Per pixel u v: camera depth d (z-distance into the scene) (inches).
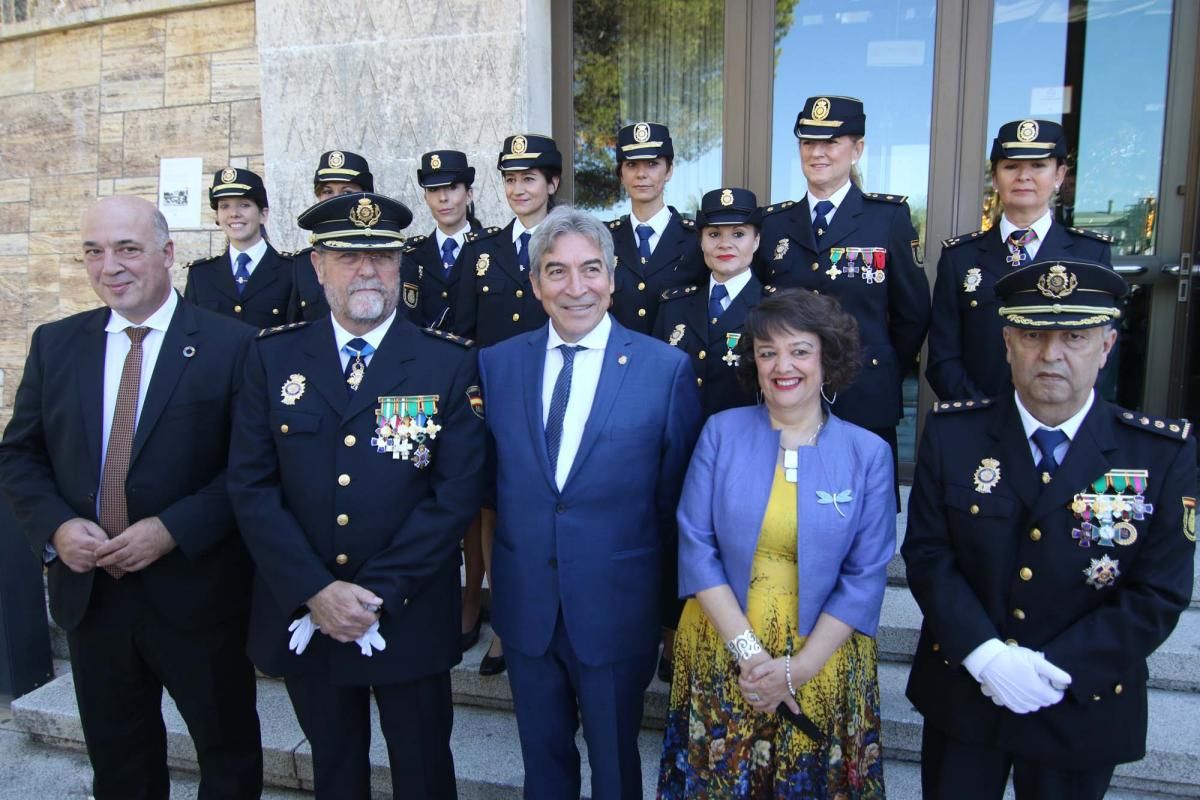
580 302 82.2
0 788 117.8
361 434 81.5
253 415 83.4
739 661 75.2
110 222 84.7
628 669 83.4
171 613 87.7
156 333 89.6
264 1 171.5
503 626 85.0
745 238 109.3
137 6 185.2
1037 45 160.9
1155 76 157.6
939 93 164.4
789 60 172.4
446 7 163.8
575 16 181.5
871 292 112.6
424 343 85.8
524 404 85.4
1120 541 68.4
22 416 91.3
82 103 195.5
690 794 80.1
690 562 79.9
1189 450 68.9
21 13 196.1
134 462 86.6
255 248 140.9
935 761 78.0
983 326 112.9
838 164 114.0
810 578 76.0
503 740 113.7
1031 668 67.5
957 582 73.5
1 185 205.8
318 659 81.4
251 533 80.4
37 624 138.9
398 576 78.5
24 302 206.8
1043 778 72.4
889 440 115.0
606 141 183.5
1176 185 158.2
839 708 76.9
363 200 80.0
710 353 109.5
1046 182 112.0
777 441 80.0
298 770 113.4
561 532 81.8
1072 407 70.4
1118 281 67.5
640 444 83.1
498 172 164.4
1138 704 71.2
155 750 96.2
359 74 168.9
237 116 182.5
